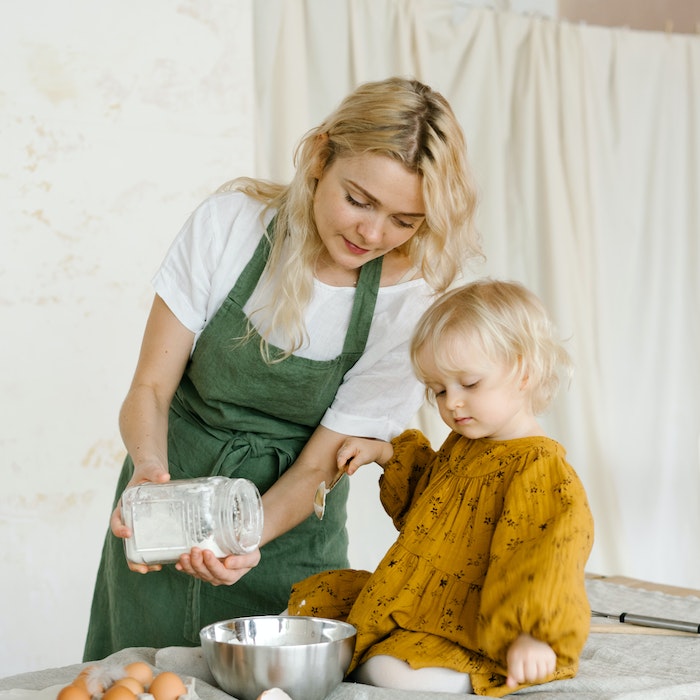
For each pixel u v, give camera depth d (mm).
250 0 2691
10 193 2459
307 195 1468
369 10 3203
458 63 3365
